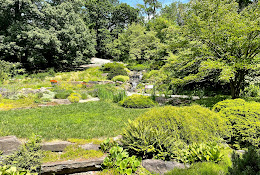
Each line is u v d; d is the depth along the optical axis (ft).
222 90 38.65
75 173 11.14
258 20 20.17
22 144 11.64
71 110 24.71
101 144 13.01
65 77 62.08
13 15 70.79
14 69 61.62
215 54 23.88
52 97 35.09
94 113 23.17
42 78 60.13
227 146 13.79
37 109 24.95
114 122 19.13
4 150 11.60
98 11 126.41
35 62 72.33
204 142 12.81
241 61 20.94
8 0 61.67
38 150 11.60
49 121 18.86
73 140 13.98
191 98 32.27
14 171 9.53
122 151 12.24
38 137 12.85
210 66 19.84
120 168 10.80
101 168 11.54
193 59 25.31
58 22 73.00
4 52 67.97
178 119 13.79
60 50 71.56
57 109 25.08
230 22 21.15
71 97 33.32
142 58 91.66
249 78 30.94
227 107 16.46
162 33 86.74
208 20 22.88
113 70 68.33
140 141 12.12
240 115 15.02
